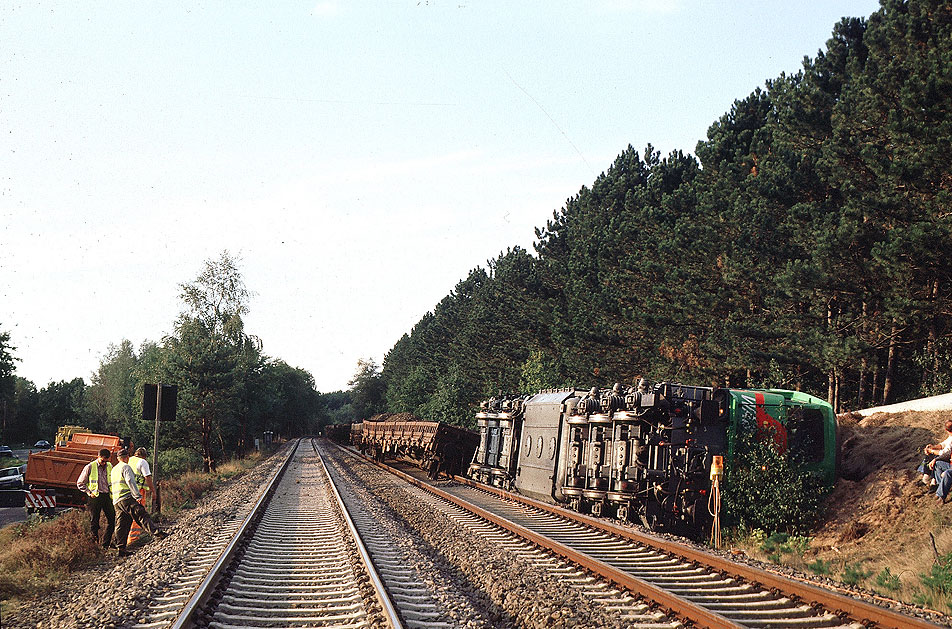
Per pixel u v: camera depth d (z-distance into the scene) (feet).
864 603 24.95
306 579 33.09
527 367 152.76
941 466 40.83
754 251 91.25
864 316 81.82
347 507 63.52
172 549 39.96
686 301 102.01
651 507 47.47
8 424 430.20
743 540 44.86
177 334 149.79
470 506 61.57
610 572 31.73
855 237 73.67
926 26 78.02
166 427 152.46
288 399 460.96
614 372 125.59
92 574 36.50
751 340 91.09
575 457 56.95
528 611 26.53
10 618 27.50
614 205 152.46
